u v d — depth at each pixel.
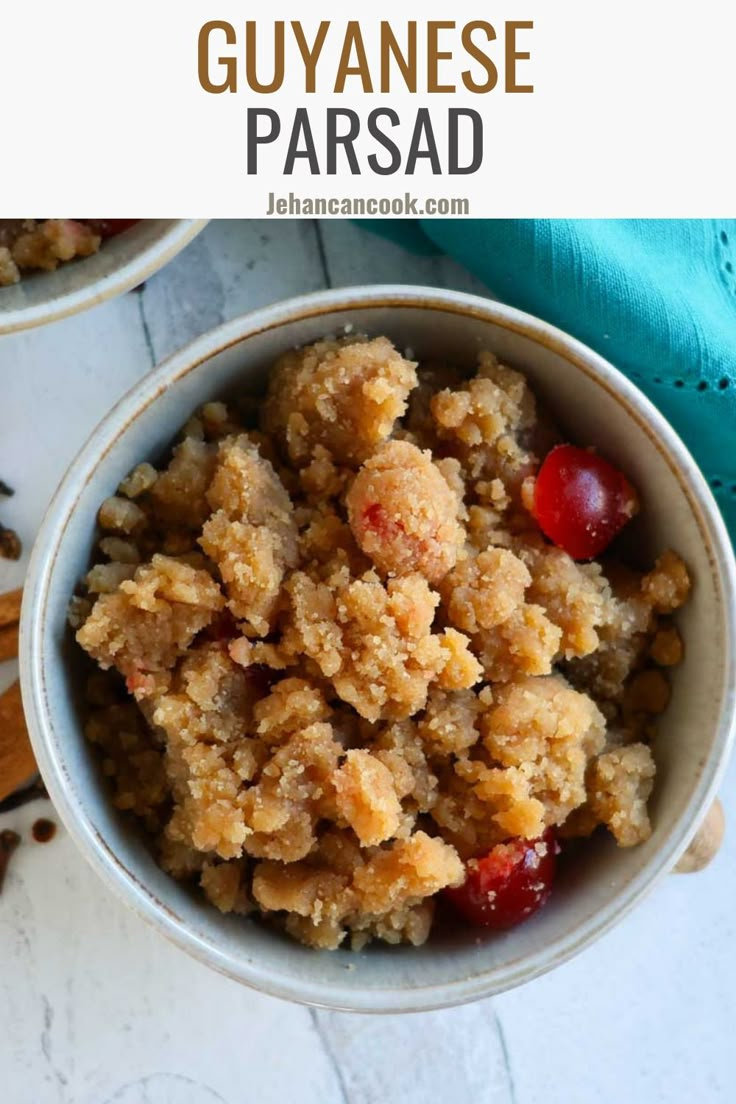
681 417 0.39
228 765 0.34
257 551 0.34
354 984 0.34
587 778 0.35
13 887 0.39
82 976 0.39
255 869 0.34
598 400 0.35
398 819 0.33
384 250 0.41
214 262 0.40
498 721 0.34
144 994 0.39
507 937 0.34
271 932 0.35
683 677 0.35
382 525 0.34
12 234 0.36
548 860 0.35
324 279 0.40
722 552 0.34
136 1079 0.39
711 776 0.34
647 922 0.41
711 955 0.41
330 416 0.35
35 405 0.40
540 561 0.35
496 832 0.34
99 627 0.34
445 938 0.35
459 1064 0.40
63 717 0.34
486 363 0.36
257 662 0.34
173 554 0.35
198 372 0.34
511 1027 0.40
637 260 0.38
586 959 0.41
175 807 0.34
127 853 0.34
